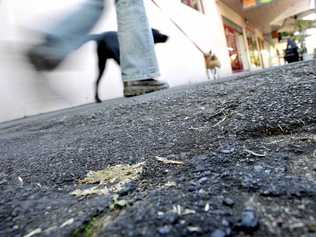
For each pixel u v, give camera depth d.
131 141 0.57
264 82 0.78
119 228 0.25
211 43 5.11
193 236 0.23
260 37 11.00
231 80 1.05
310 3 8.31
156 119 0.69
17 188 0.40
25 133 0.92
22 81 1.91
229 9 6.89
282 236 0.22
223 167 0.36
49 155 0.57
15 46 1.89
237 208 0.26
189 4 4.57
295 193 0.28
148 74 1.58
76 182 0.40
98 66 2.39
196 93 0.88
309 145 0.39
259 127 0.49
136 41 1.55
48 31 2.07
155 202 0.29
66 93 2.14
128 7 1.55
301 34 11.85
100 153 0.52
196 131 0.55
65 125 0.91
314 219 0.24
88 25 2.33
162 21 3.53
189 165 0.39
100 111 1.01
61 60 2.13
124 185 0.36
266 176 0.32
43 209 0.32
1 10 1.84
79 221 0.28
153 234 0.24
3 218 0.31
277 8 8.15
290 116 0.50
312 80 0.66
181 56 3.85
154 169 0.40
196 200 0.28
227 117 0.58
